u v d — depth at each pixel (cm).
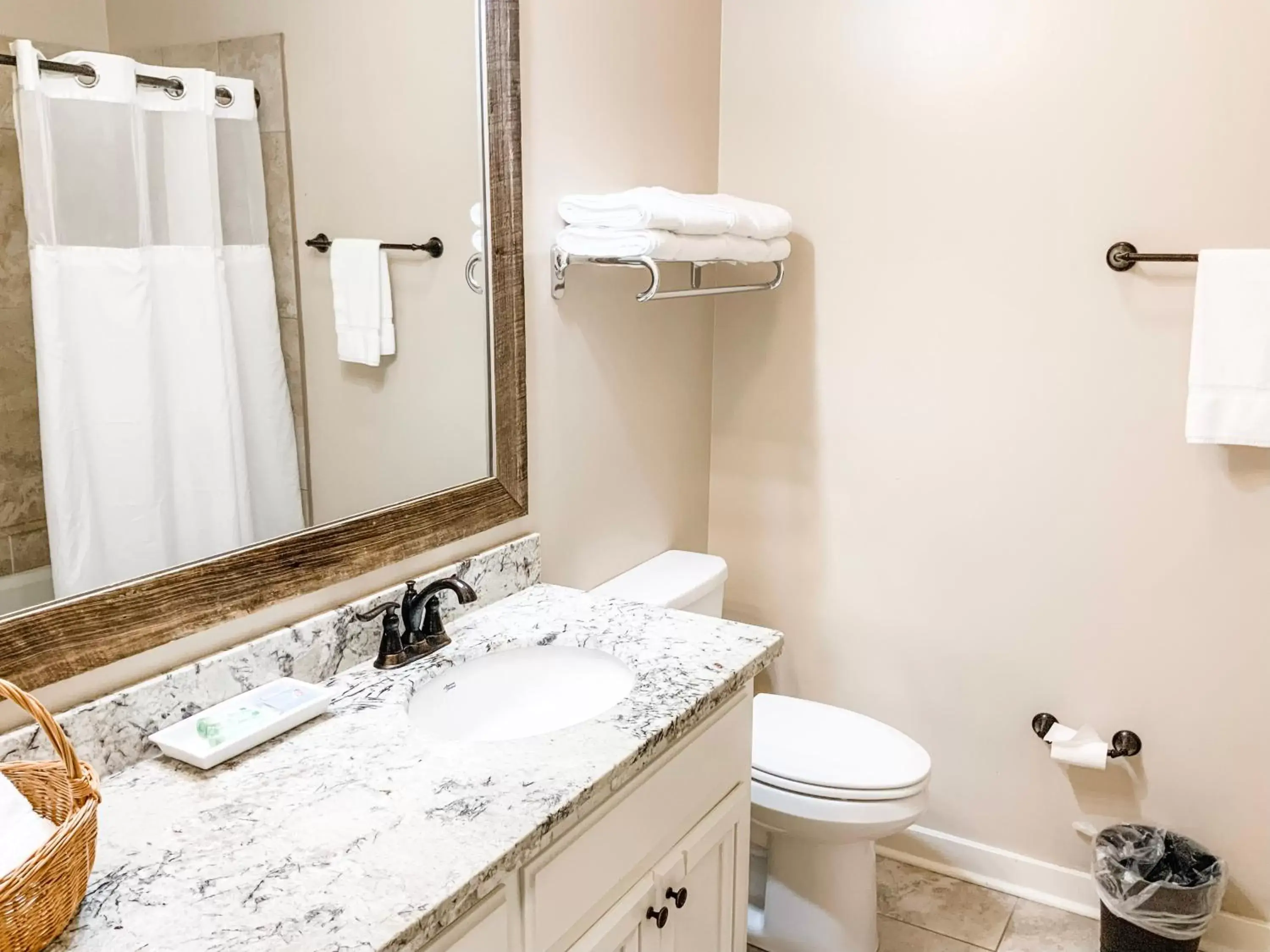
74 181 112
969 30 211
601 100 197
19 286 108
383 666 150
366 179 149
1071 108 204
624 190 208
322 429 147
